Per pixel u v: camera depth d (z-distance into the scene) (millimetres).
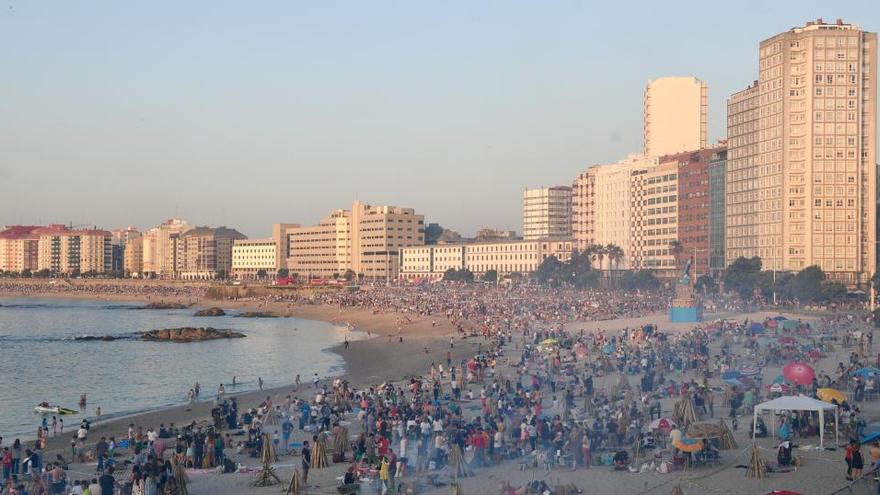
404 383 107000
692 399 69625
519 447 59031
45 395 109812
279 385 117188
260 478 54531
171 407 98625
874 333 127000
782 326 129500
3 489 52875
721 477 50125
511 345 141375
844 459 52312
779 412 65438
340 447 63281
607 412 65875
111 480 52000
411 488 50344
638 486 49156
